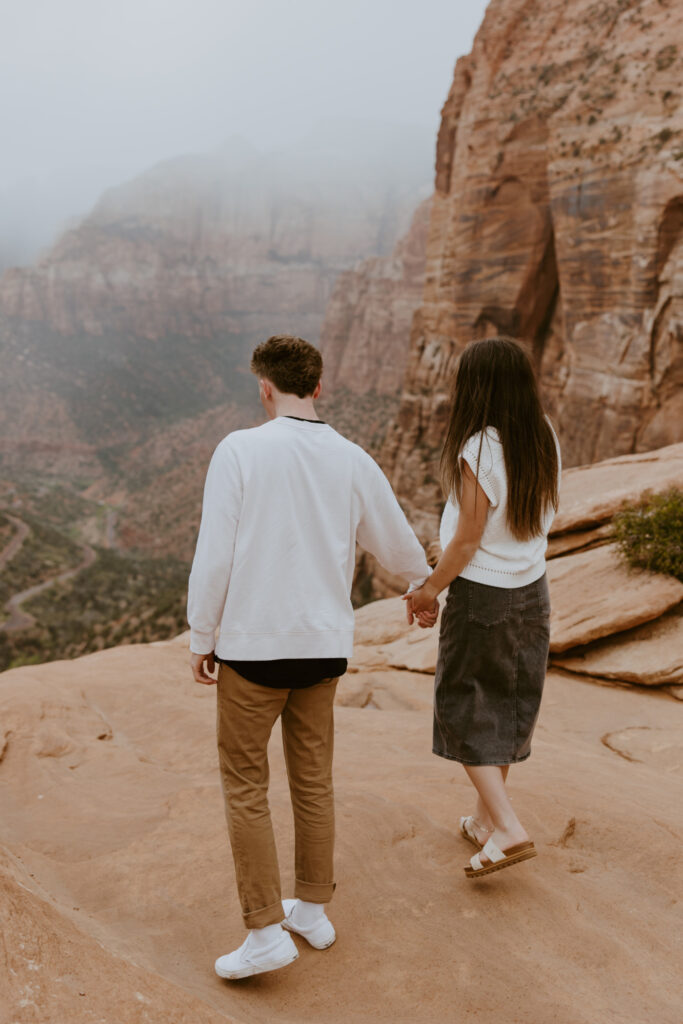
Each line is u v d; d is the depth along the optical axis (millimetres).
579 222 36406
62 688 5316
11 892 1880
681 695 5180
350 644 2328
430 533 49125
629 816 3211
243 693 2227
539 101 39844
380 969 2336
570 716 5074
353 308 150125
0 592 89312
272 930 2236
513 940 2473
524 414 2445
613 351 34250
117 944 2352
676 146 31875
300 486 2223
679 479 7129
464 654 2566
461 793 3523
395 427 55062
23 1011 1522
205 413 199375
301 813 2400
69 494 164375
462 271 45281
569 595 6168
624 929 2561
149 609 64438
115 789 4047
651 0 36688
